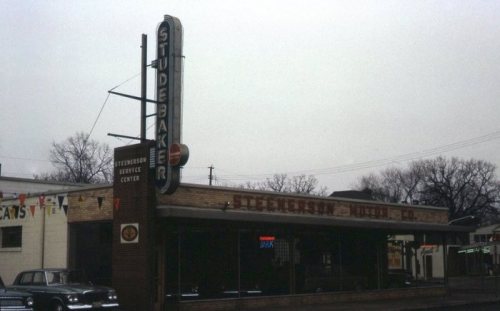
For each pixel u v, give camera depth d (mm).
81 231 23750
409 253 31797
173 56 21281
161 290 21172
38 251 25141
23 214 26109
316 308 23828
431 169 84562
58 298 17312
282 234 25547
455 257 60656
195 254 22406
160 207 20516
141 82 23875
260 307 23938
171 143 20609
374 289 29125
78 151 68562
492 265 61438
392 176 96375
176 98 21078
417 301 27625
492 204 82500
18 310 15195
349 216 28156
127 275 20969
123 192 21578
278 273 25094
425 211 32969
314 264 26641
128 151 21656
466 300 28281
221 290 23000
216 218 21250
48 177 67438
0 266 27031
